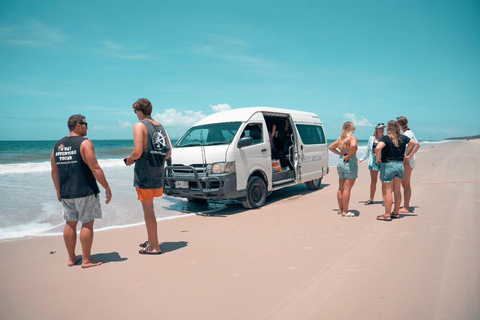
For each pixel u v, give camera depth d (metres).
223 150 6.61
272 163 8.15
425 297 2.87
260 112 7.73
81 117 3.76
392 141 5.56
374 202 7.44
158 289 3.16
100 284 3.30
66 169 3.59
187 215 6.56
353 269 3.56
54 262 3.95
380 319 2.54
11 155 25.70
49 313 2.74
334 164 18.62
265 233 5.06
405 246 4.27
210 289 3.14
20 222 5.97
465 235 4.64
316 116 10.19
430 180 10.27
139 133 3.85
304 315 2.62
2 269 3.73
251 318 2.60
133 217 6.40
